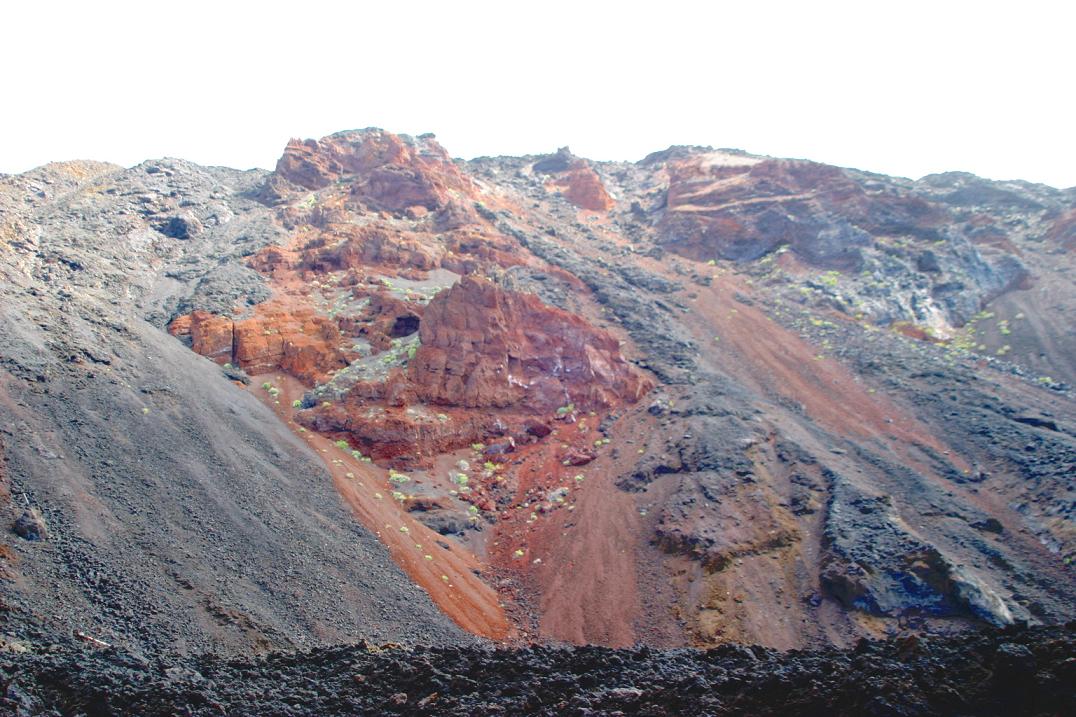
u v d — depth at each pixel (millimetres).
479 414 53500
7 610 22391
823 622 36719
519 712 15961
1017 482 49562
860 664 14812
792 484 46469
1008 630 15781
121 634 23984
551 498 47500
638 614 37594
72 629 22922
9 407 34812
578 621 37531
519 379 56594
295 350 56594
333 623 30516
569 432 54406
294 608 30344
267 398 52000
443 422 51719
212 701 16891
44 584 25062
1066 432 55062
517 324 59438
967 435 55906
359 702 17688
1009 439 54031
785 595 38281
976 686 12898
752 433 51344
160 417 40031
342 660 21844
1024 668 12523
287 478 40500
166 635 24891
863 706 12844
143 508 32312
